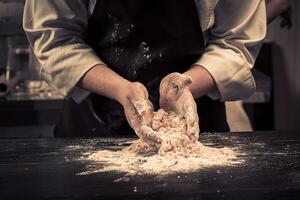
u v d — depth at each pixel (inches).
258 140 47.3
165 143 38.8
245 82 51.0
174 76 43.7
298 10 94.7
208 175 32.2
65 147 45.3
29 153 42.4
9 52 88.6
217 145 44.5
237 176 31.8
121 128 53.1
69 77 50.1
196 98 51.0
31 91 85.6
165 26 50.9
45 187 29.9
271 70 101.2
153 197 27.1
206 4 50.1
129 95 43.4
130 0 50.4
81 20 52.7
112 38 52.1
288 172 32.9
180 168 34.4
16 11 87.5
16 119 80.7
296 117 97.9
